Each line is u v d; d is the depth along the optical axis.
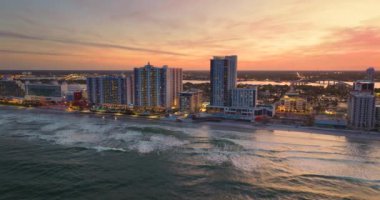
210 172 97.31
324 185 87.12
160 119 198.00
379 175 94.25
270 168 100.69
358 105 153.88
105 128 166.75
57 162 105.69
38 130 160.38
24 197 78.44
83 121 191.25
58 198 78.25
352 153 116.25
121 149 122.81
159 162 106.81
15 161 105.94
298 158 110.44
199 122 184.25
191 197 80.06
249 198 79.50
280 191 83.31
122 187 85.75
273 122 178.12
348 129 156.50
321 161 107.31
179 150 121.50
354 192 82.94
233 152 118.25
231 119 193.00
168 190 83.94
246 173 96.25
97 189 84.12
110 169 99.62
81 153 116.88
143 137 144.25
